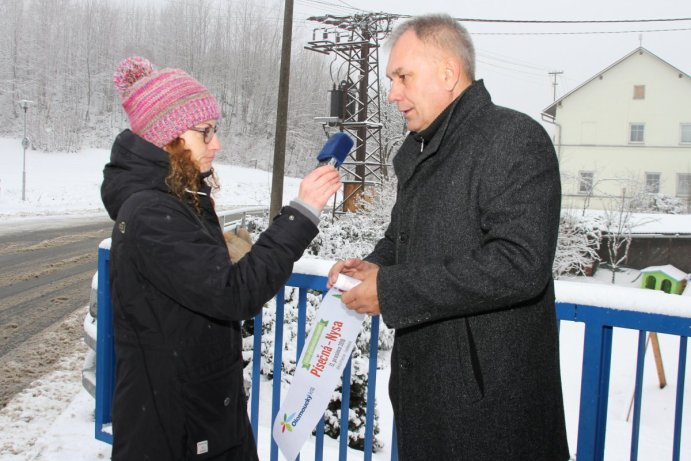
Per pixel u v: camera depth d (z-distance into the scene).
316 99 70.44
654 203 23.89
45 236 15.45
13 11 61.31
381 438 3.53
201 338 1.44
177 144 1.45
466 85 1.47
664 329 1.60
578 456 1.74
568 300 1.72
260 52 68.00
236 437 1.52
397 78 1.50
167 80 1.44
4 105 56.91
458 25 1.47
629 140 28.19
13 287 8.78
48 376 4.91
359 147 19.61
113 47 67.19
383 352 5.53
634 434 1.73
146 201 1.39
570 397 4.13
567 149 28.92
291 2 12.30
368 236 10.00
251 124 65.88
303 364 1.85
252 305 1.38
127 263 1.41
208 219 1.56
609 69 28.17
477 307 1.27
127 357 1.45
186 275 1.34
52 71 62.38
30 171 37.72
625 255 13.86
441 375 1.39
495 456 1.34
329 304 1.81
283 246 1.42
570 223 12.88
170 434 1.42
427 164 1.44
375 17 19.92
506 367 1.33
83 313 7.21
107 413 2.64
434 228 1.39
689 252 14.47
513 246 1.22
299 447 1.84
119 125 60.69
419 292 1.29
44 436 3.49
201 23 70.06
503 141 1.30
